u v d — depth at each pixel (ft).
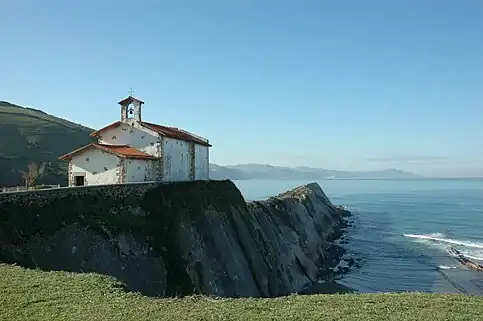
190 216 138.82
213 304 59.77
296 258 193.88
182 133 204.33
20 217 89.71
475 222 360.48
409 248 249.96
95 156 146.92
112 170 145.18
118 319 51.06
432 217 399.65
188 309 56.49
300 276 181.06
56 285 64.18
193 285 118.62
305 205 302.86
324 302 61.93
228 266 137.59
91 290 62.69
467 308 59.62
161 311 55.06
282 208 244.42
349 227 350.43
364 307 58.95
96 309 54.54
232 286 132.16
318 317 53.72
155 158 165.48
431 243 265.34
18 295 58.29
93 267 97.14
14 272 70.44
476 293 157.69
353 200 623.77
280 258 179.22
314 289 170.19
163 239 123.13
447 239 278.46
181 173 187.93
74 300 57.82
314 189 414.41
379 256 230.07
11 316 51.26
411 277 183.42
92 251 99.50
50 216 96.02
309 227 262.67
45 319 50.75
